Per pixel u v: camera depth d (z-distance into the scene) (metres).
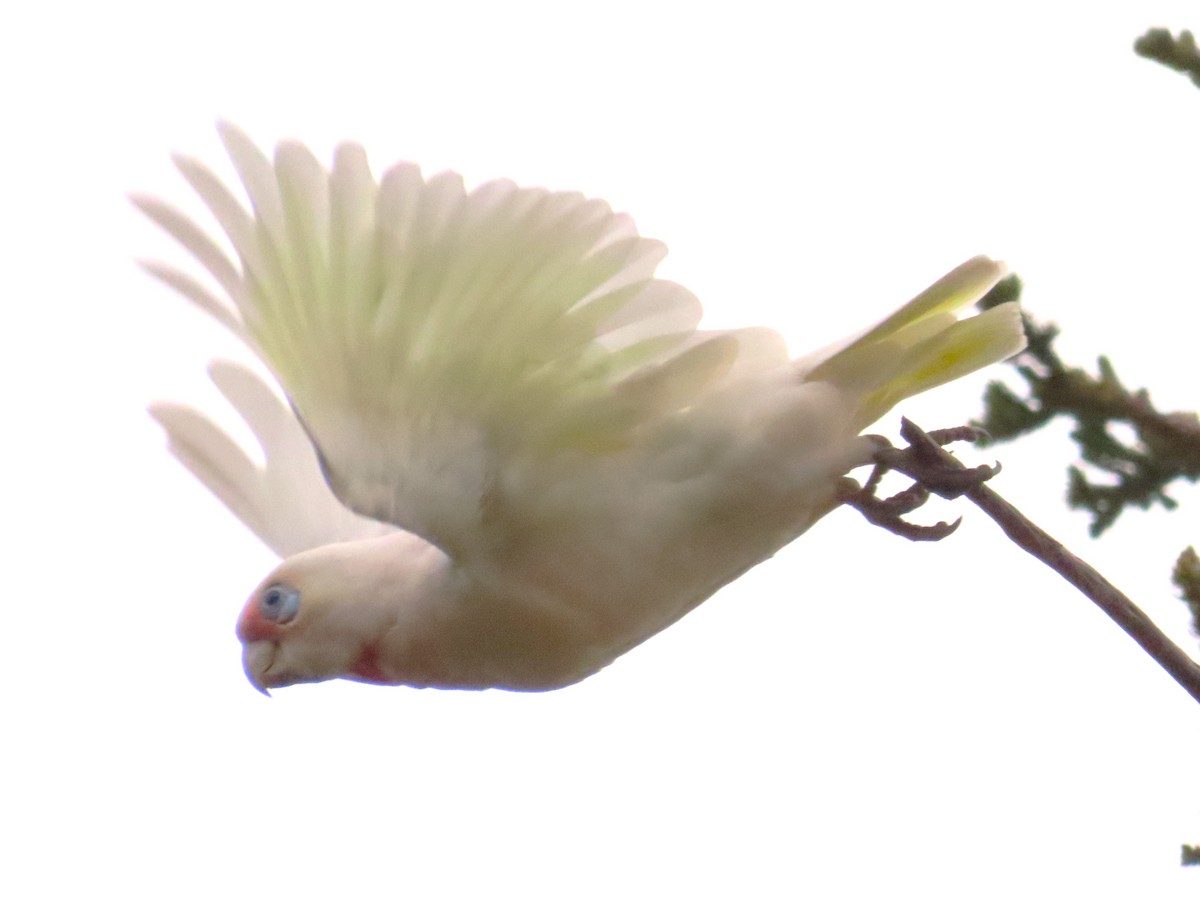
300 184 9.60
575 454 10.20
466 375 9.92
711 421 10.20
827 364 10.35
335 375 10.08
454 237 9.48
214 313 10.42
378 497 10.23
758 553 10.59
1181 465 9.98
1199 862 10.85
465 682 11.16
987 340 10.53
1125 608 9.40
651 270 9.80
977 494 10.14
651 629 10.76
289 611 11.40
